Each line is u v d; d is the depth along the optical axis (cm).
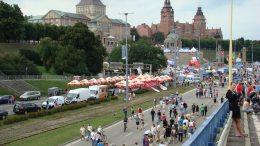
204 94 7588
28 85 7975
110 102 6675
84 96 6425
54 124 4344
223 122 2255
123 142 3481
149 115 5191
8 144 3269
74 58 10794
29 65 9662
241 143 1791
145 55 12825
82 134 3547
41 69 11956
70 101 6075
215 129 1905
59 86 8806
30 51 12838
